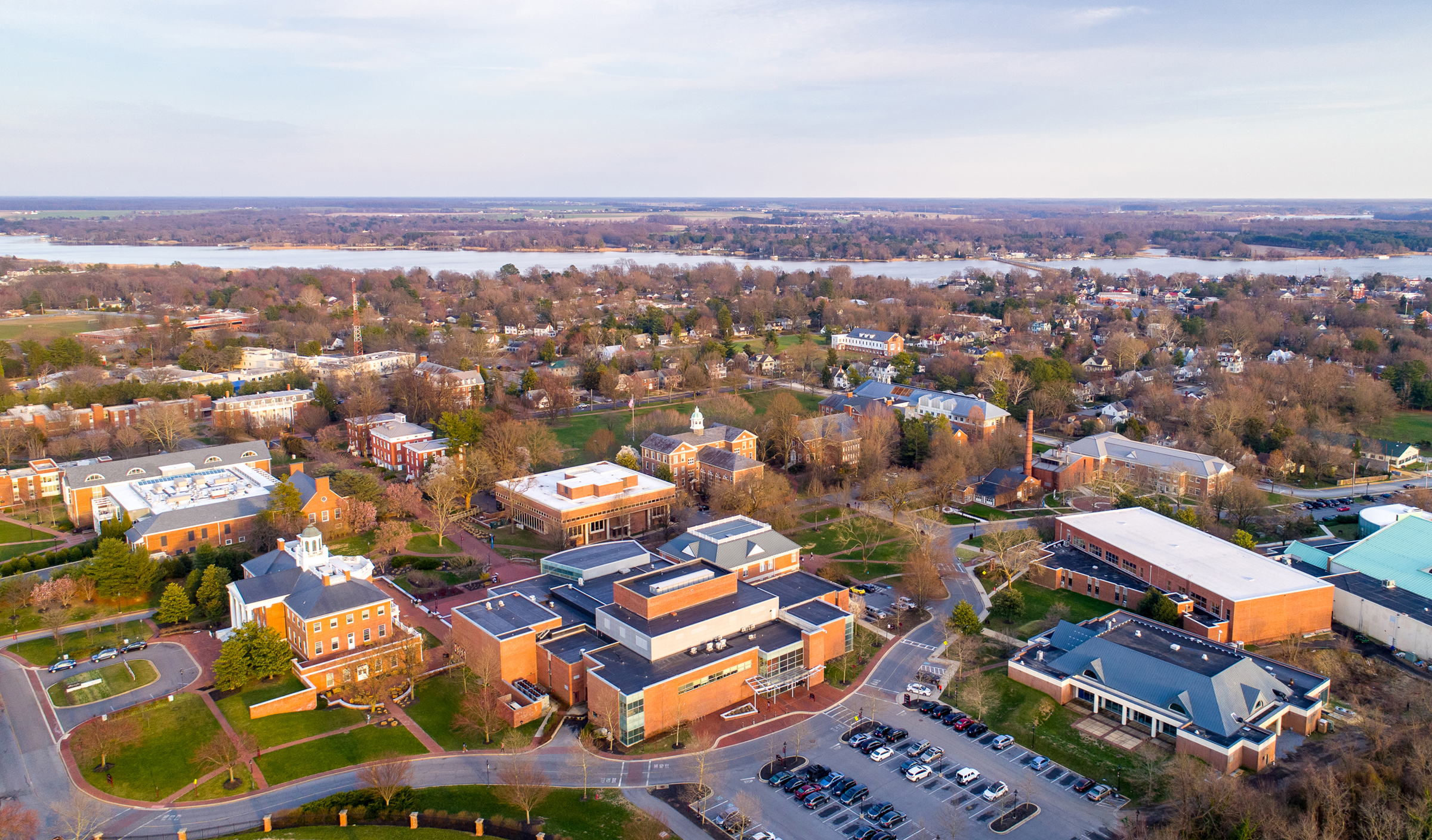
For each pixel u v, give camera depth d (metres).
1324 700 130.00
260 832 104.75
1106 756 120.69
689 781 115.56
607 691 124.69
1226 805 100.12
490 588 160.38
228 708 129.62
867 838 104.38
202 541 184.75
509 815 108.25
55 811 107.56
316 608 136.88
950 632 153.62
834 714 132.50
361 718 129.88
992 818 107.94
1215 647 137.88
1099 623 154.00
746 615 142.75
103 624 156.00
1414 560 170.12
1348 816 99.06
